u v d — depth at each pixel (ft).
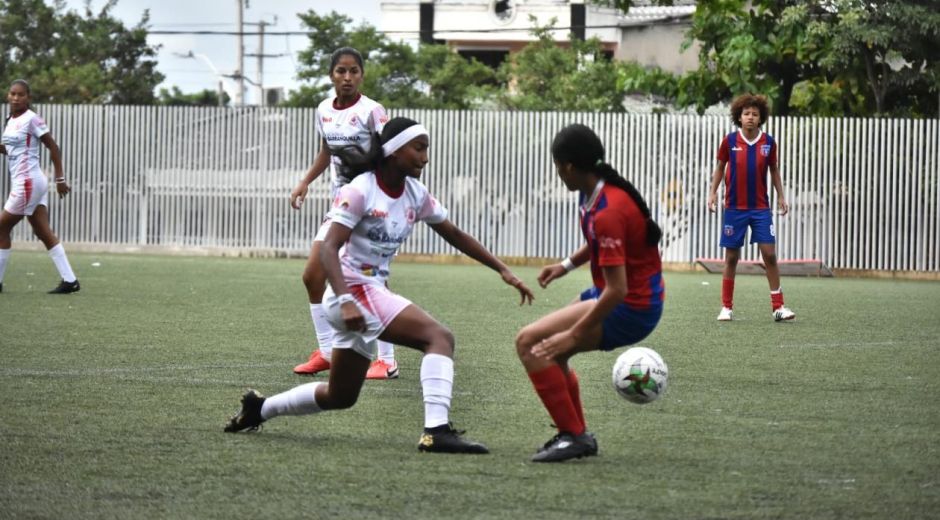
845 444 46.68
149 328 85.25
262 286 126.62
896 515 35.70
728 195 98.37
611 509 35.96
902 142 180.04
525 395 58.13
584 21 366.63
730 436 48.14
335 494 37.50
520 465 42.09
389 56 291.38
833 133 181.37
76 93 280.10
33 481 39.01
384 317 44.65
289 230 193.67
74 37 298.15
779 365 70.33
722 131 183.62
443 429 44.29
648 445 46.11
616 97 271.28
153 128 194.90
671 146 184.55
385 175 44.98
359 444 45.60
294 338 81.10
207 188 194.59
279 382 61.57
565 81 273.95
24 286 119.55
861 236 181.06
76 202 195.72
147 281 130.62
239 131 193.88
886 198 180.55
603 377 64.34
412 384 61.87
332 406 45.98
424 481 39.37
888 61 202.80
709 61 204.64
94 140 195.31
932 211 179.63
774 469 41.91
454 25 377.50
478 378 63.62
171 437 46.62
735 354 75.46
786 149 182.19
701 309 108.99
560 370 43.39
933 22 187.62
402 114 188.65
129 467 41.16
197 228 195.00
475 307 106.73
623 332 43.37
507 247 188.14
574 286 139.54
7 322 87.10
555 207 187.21
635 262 43.27
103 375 62.64
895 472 41.52
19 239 196.75
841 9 193.47
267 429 48.55
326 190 192.34
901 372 67.67
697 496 37.73
